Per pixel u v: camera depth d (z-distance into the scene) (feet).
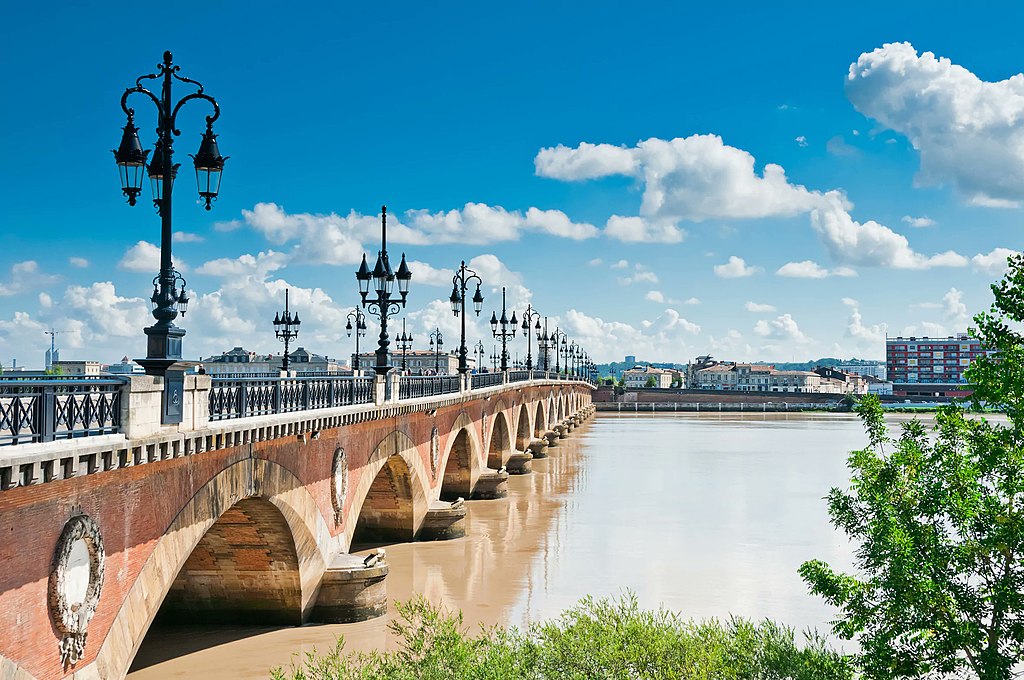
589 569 126.82
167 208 59.77
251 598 95.81
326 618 97.71
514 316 245.65
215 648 89.25
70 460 48.80
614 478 231.50
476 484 196.44
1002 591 50.19
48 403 47.34
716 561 130.93
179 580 95.81
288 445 85.66
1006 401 55.72
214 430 65.36
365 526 147.23
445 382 157.17
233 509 85.25
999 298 57.06
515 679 63.05
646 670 64.95
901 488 56.18
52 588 50.57
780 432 416.46
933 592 51.19
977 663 50.85
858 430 431.02
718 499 192.13
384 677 63.41
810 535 150.41
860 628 54.60
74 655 52.80
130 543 58.85
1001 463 54.08
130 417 54.60
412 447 136.36
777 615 102.83
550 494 202.90
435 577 122.42
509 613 104.83
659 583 118.52
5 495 46.60
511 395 241.35
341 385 98.17
